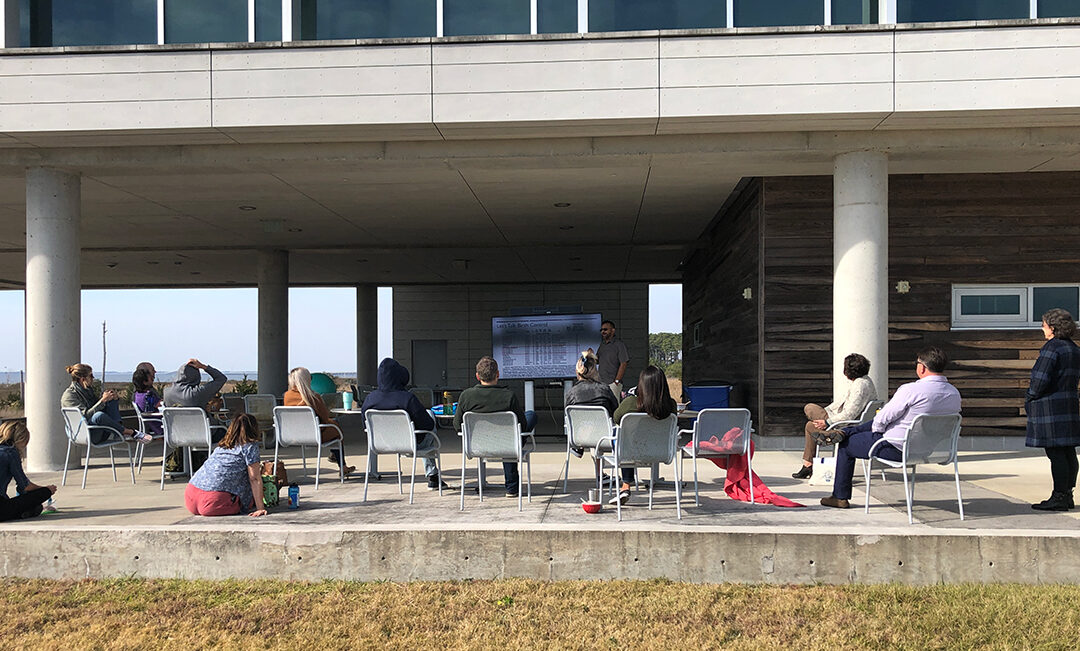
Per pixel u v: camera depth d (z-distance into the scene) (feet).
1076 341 30.66
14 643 13.61
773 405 31.45
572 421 19.62
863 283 26.58
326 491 22.26
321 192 35.45
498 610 14.89
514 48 25.25
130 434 25.02
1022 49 24.17
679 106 24.98
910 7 27.04
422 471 26.23
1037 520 17.52
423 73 25.34
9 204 36.99
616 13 27.78
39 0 28.71
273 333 53.47
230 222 43.45
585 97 25.12
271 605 15.33
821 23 27.40
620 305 76.38
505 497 21.01
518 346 39.47
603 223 44.75
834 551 16.25
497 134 26.78
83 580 16.88
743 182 33.91
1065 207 30.81
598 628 14.03
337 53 25.43
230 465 18.71
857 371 22.45
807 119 25.22
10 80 25.57
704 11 27.66
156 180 32.55
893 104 24.48
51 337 27.55
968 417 30.89
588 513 18.67
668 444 18.08
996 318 31.17
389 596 15.70
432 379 77.46
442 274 68.59
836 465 19.26
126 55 25.57
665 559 16.47
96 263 59.72
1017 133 26.55
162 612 14.99
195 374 24.97
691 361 57.00
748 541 16.33
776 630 13.92
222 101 25.48
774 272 31.55
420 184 34.01
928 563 16.10
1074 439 18.30
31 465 27.27
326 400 31.22
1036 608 14.32
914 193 31.19
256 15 27.86
